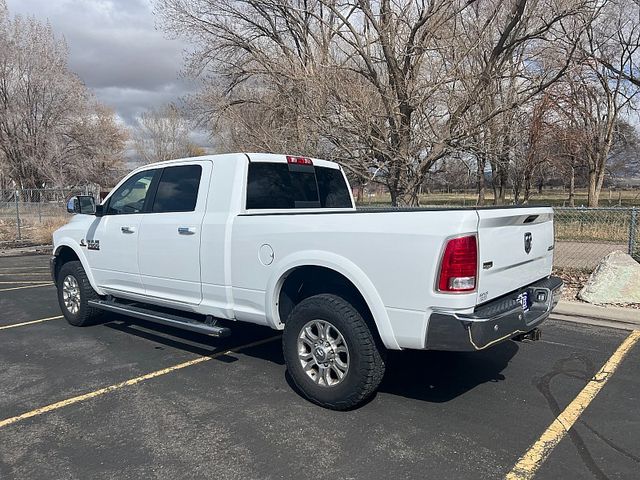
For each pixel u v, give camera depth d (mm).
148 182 5547
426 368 4957
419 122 9391
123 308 5754
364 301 3992
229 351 5570
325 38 10664
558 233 13359
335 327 3920
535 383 4555
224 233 4613
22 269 12273
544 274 4602
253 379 4719
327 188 5738
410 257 3521
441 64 9359
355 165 9977
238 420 3865
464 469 3158
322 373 4059
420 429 3693
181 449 3445
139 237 5445
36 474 3166
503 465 3203
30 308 7852
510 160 11367
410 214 3543
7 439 3619
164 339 6051
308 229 4039
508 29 9031
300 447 3451
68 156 37344
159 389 4492
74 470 3209
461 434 3611
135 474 3152
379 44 10414
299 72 10000
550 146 18625
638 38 23703
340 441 3525
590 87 19531
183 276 5023
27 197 23109
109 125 42000
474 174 10719
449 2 9195
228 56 19656
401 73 9523
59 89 35875
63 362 5242
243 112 13609
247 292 4504
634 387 4438
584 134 19984
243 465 3236
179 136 49812
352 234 3789
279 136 10930
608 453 3340
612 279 7156
